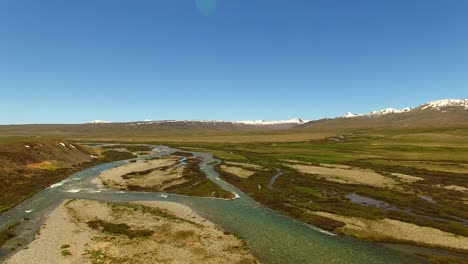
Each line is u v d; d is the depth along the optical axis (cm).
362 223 4953
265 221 5081
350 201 6325
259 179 8369
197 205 6031
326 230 4681
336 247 4062
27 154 8994
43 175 8256
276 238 4344
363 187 7475
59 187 7288
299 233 4541
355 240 4297
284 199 6419
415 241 4266
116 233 4378
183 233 4406
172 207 5850
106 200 6284
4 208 5459
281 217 5306
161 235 4341
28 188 6869
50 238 4169
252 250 3931
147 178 8406
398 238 4362
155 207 5822
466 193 6956
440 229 4691
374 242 4238
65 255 3656
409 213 5566
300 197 6619
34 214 5225
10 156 8394
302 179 8412
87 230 4497
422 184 7831
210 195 6806
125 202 6144
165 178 8412
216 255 3756
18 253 3697
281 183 7900
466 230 4653
